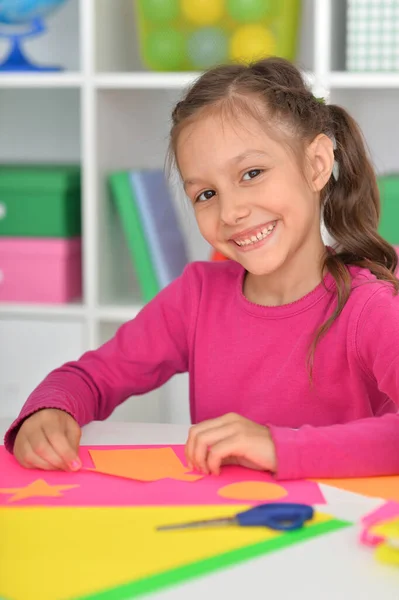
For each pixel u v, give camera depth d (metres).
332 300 1.34
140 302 2.51
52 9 2.46
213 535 0.79
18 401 2.51
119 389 1.44
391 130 2.72
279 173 1.28
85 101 2.38
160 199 2.56
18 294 2.50
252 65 1.38
